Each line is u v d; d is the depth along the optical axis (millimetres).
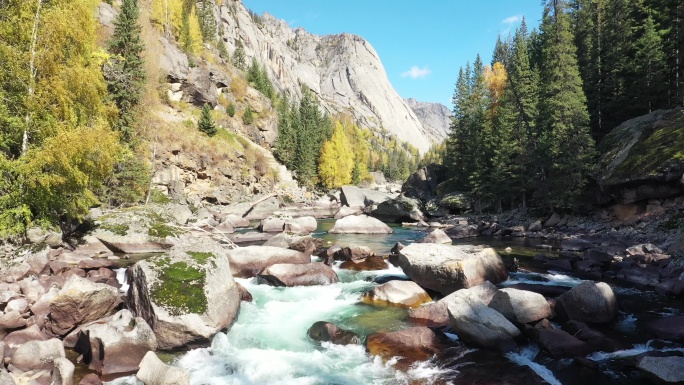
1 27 15055
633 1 40094
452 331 10539
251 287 14953
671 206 24625
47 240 17344
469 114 56750
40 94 15594
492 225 34188
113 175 28906
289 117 94188
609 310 10820
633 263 17266
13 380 6789
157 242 21438
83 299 9727
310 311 12547
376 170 146000
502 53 65875
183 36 76125
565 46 35438
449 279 14125
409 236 31891
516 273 16984
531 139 38281
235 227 36969
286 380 8219
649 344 9500
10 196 15602
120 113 31547
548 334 9312
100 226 21109
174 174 44156
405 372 8477
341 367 8773
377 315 12164
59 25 15656
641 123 31203
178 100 60656
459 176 55438
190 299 9867
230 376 8375
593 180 31828
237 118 74688
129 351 8539
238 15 195625
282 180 71812
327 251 21219
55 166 15773
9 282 11961
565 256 20250
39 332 9195
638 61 36625
